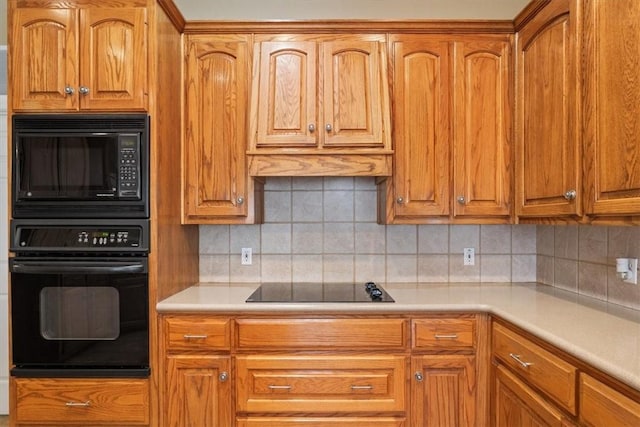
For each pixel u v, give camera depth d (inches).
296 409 78.5
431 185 90.4
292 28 90.7
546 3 76.6
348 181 104.4
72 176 78.1
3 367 116.3
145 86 78.2
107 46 78.2
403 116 90.4
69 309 78.4
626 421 43.3
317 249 104.4
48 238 77.7
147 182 78.2
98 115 78.3
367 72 89.4
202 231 104.3
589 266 85.4
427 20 90.2
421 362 79.2
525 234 105.3
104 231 78.0
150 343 78.3
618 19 57.0
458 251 104.8
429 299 83.8
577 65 65.9
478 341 79.3
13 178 78.0
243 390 78.5
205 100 90.8
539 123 79.2
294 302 79.8
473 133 90.7
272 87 89.3
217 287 97.5
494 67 91.0
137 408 77.7
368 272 104.4
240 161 90.7
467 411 79.0
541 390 60.4
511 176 90.7
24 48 78.1
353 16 106.7
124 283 78.0
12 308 77.7
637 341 54.1
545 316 68.7
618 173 57.1
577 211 66.2
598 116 61.2
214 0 106.0
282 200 104.1
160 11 80.2
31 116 78.3
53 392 77.6
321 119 88.9
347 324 78.9
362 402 78.7
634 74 54.0
